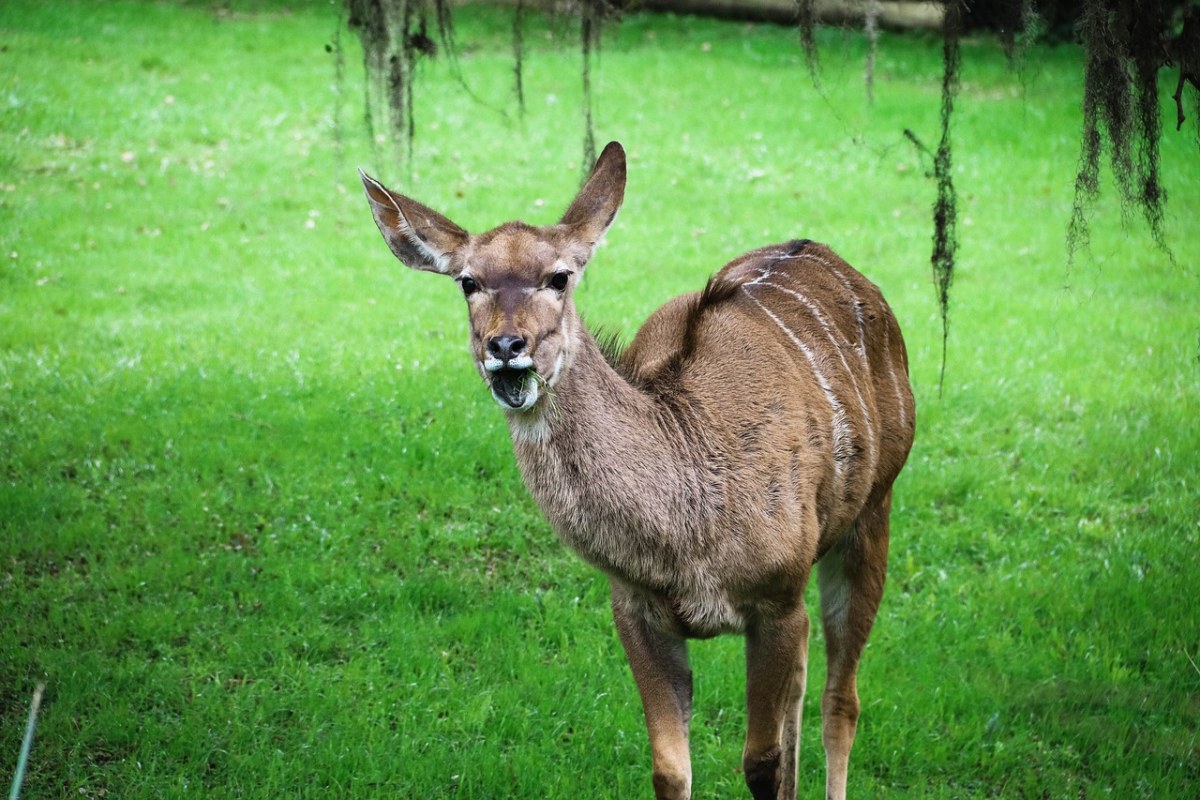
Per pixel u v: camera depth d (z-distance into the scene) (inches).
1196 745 330.6
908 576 415.5
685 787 260.7
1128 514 454.0
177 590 387.2
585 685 353.7
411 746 319.6
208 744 318.0
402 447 476.1
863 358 317.7
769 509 262.5
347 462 464.8
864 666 361.4
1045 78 1109.1
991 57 1163.9
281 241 735.1
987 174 888.9
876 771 330.0
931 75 1107.3
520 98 415.5
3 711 328.2
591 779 313.7
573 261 261.0
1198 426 514.3
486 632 374.9
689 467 257.8
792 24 1261.1
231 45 1097.4
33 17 1108.5
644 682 268.8
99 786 304.0
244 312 625.3
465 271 259.6
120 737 319.0
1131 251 754.2
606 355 280.1
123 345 574.2
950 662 365.4
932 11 1211.9
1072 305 669.3
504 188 816.3
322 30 1163.3
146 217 757.3
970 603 397.1
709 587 259.4
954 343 607.8
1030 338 615.5
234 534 419.2
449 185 818.8
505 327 244.7
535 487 259.6
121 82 978.1
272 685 345.7
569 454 254.4
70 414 493.4
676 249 737.6
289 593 385.4
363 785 306.7
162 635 364.8
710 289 295.3
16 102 900.0
